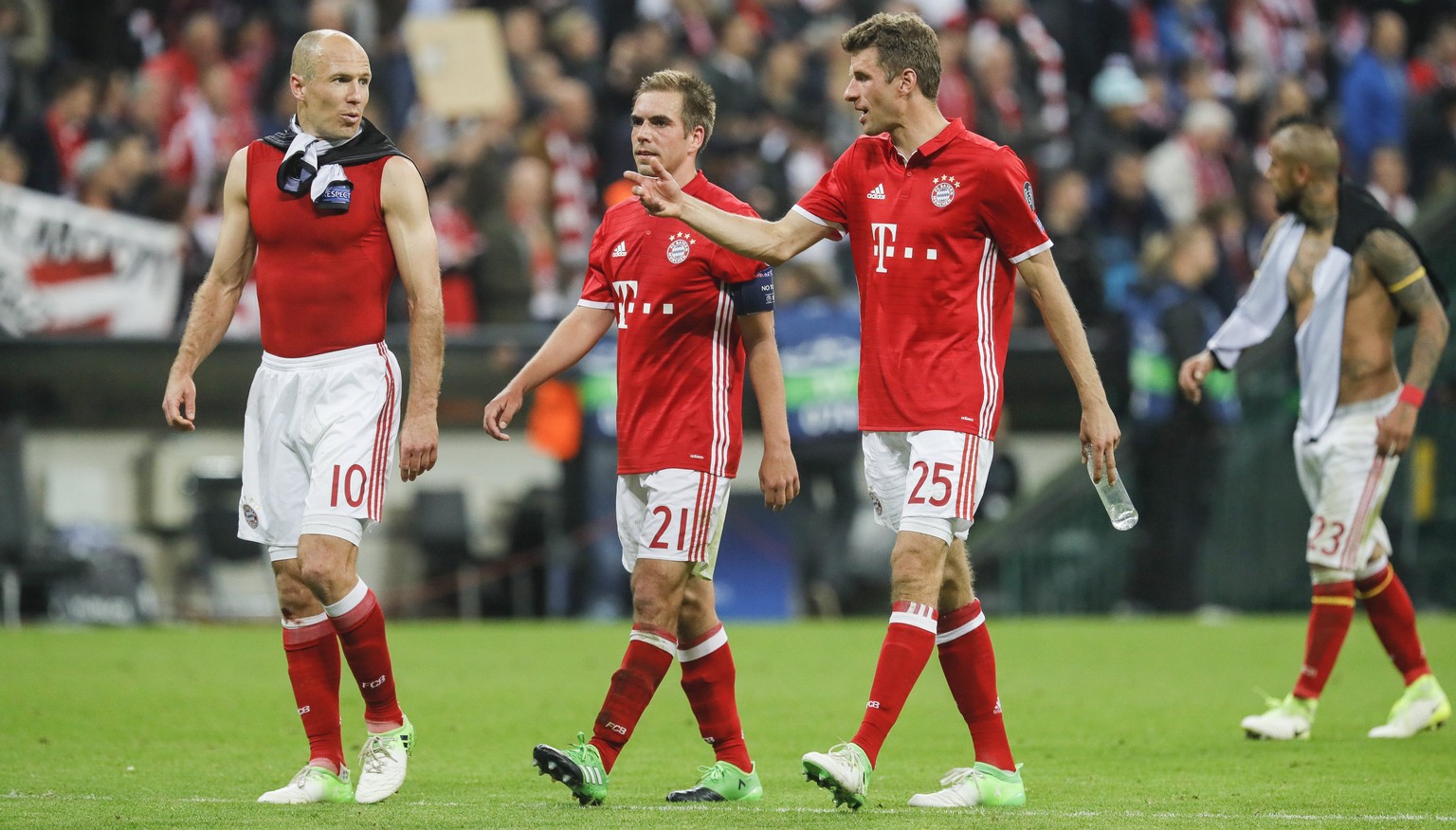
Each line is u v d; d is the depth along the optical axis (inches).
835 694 1223.5
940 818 685.9
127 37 2258.9
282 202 767.7
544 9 2396.7
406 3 2304.4
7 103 2069.4
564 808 719.1
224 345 1888.5
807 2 2544.3
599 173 2231.8
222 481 1840.6
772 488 772.6
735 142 2176.4
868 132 743.1
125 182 1978.3
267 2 2268.7
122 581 1774.1
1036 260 730.8
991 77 2381.9
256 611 1845.5
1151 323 1959.9
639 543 770.8
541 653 1485.0
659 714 1121.4
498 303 1975.9
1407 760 919.7
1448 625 1808.6
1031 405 2048.5
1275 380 2047.2
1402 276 1035.9
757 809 720.3
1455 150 2659.9
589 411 1857.8
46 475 1852.9
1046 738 1016.9
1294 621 1897.1
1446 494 2050.9
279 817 686.5
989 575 2020.2
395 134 2207.2
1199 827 665.6
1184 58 2605.8
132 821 671.8
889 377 734.5
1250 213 2444.6
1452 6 2965.1
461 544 1870.1
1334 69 2871.6
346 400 768.3
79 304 1897.1
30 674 1283.2
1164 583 1984.5
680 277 759.1
